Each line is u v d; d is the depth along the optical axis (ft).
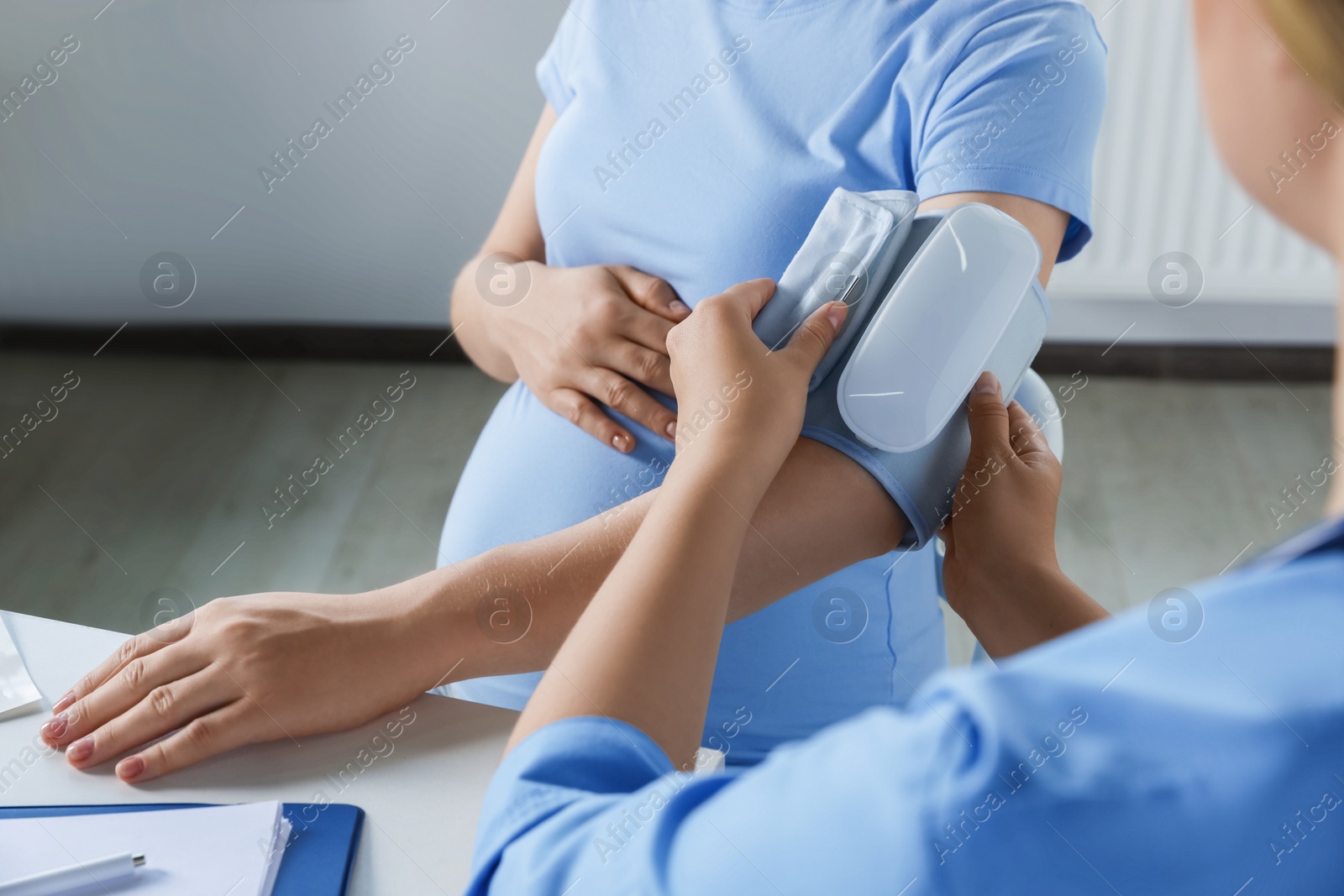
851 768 0.86
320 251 7.87
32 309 8.08
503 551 1.96
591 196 2.93
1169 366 8.00
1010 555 1.89
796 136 2.64
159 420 7.38
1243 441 7.16
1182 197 7.25
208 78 7.30
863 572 2.56
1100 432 7.32
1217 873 0.74
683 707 1.23
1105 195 7.34
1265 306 7.73
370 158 7.54
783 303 1.99
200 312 8.09
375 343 8.12
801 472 1.94
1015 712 0.76
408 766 1.70
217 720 1.72
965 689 0.79
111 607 5.59
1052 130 2.31
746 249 2.65
